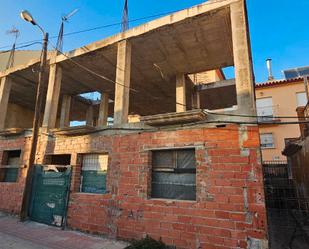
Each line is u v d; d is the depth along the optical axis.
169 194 6.27
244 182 5.17
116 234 6.51
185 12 7.03
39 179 8.72
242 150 5.35
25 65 10.45
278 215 8.73
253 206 4.96
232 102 13.14
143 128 6.94
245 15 6.50
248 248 4.83
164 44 8.32
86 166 8.06
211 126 5.86
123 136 7.26
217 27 7.39
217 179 5.46
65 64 9.82
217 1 6.58
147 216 6.16
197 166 5.78
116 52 8.76
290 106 17.69
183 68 10.01
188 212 5.62
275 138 17.41
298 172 10.34
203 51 8.74
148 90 12.19
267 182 11.62
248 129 5.41
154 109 15.09
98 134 7.86
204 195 5.52
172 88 11.95
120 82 7.85
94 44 8.64
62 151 8.57
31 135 9.81
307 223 7.70
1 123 10.94
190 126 6.16
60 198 7.93
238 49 6.02
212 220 5.30
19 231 7.12
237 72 5.89
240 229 4.98
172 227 5.73
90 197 7.34
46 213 8.11
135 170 6.74
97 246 5.94
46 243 6.12
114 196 6.89
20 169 9.66
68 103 13.22
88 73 10.58
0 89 11.32
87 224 7.14
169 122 6.36
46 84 11.69
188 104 12.03
